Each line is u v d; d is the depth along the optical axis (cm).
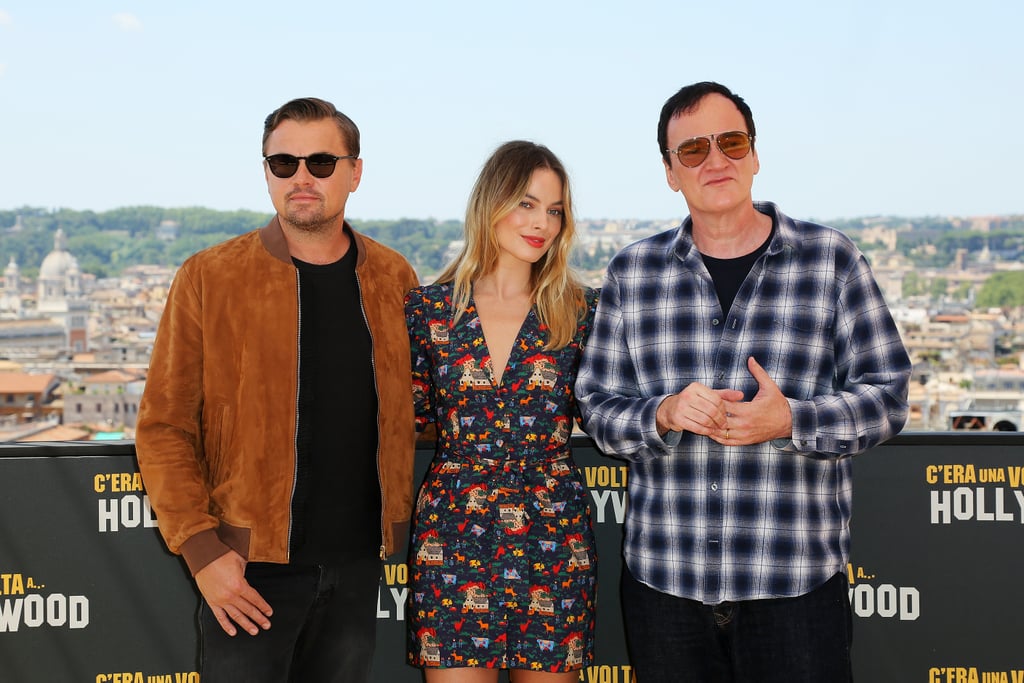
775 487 178
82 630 235
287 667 190
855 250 183
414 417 212
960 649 237
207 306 189
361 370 196
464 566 193
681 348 185
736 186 183
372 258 205
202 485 188
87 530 235
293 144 192
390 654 243
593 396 192
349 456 193
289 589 189
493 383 201
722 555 179
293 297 192
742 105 188
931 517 238
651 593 184
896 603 239
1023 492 236
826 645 176
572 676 197
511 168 202
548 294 203
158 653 236
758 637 178
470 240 206
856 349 180
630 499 192
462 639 193
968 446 237
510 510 195
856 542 240
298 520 188
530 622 193
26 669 234
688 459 182
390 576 243
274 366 189
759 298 183
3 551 233
